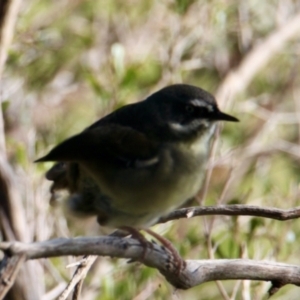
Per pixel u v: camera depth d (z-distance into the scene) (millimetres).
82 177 9578
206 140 9609
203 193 12000
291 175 16234
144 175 9305
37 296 11078
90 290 12602
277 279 9125
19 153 12742
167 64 15609
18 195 11594
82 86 16734
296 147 16594
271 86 17828
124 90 13719
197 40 16016
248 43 17562
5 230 11477
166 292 12273
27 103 15438
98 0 16953
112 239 8281
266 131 16406
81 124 16344
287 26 17422
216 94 16406
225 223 12516
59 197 9836
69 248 7633
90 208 9664
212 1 15617
